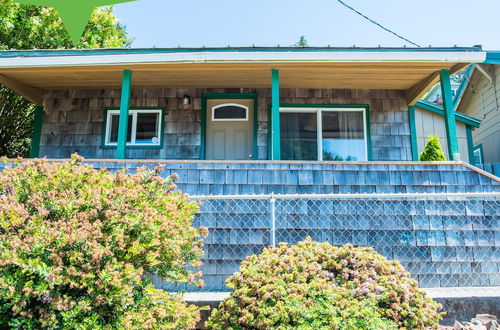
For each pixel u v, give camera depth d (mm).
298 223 4488
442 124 8203
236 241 4422
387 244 4445
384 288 2766
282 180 4715
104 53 5738
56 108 7211
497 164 8070
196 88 7184
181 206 3139
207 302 3402
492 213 4562
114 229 2430
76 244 2230
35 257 2164
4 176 2662
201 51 5742
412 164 4773
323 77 6504
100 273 2182
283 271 2857
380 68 6020
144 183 3045
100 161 4828
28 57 5668
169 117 7109
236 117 7148
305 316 2434
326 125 7141
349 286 2758
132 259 2539
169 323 2494
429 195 3826
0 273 2033
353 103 7164
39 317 2125
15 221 2262
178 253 2756
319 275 2822
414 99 7031
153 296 2520
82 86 7000
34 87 7055
